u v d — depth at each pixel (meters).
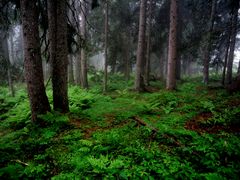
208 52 19.28
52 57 8.12
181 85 19.22
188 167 3.96
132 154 4.69
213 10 18.41
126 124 7.12
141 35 15.38
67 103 8.44
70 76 20.91
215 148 4.58
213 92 13.37
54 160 4.78
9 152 5.35
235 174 3.69
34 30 7.18
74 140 5.95
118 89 18.31
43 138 6.03
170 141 5.28
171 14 14.05
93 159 4.19
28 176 4.07
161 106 9.67
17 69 18.53
